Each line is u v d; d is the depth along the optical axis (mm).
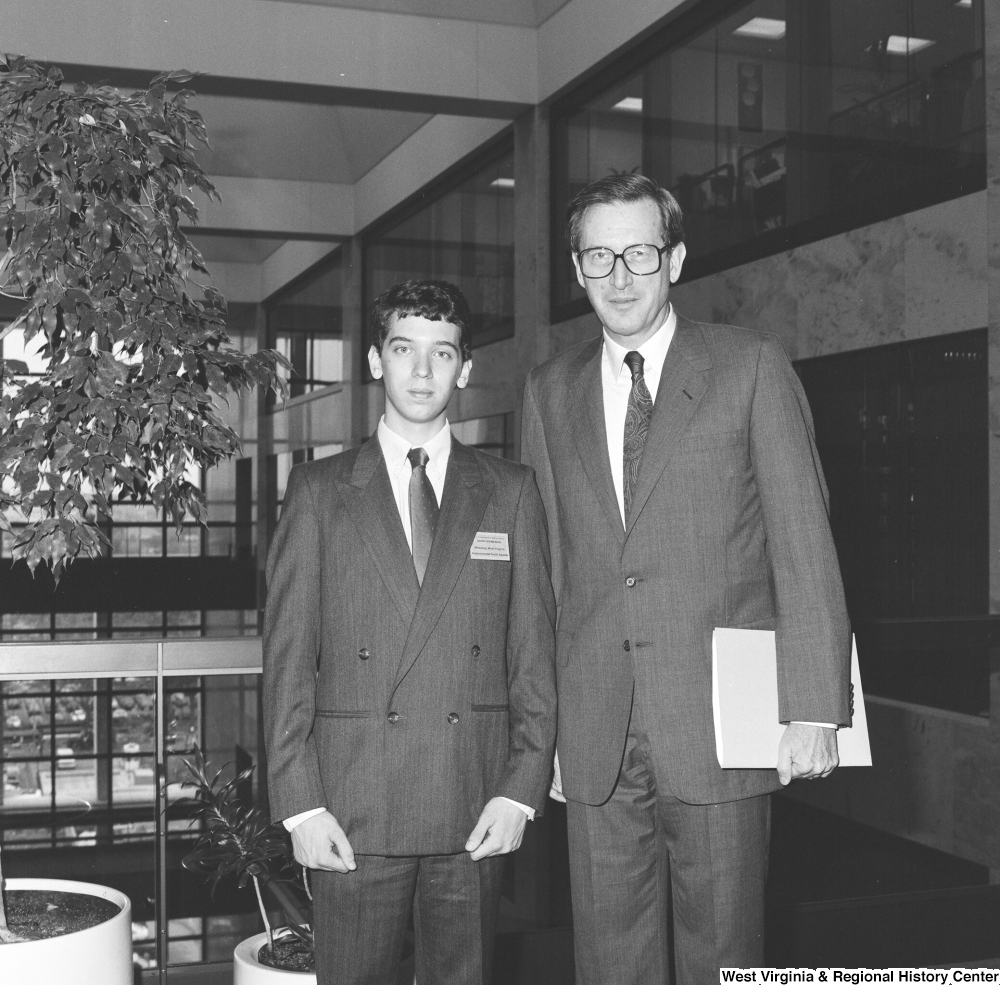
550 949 2928
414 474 1871
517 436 8906
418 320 1820
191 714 2949
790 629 1721
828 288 5805
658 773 1782
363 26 7484
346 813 1770
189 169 2352
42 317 2199
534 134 8359
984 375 4781
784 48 6199
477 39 8047
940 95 5016
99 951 2158
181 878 2844
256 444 10297
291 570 1824
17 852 3123
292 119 9344
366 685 1795
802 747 1695
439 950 1831
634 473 1842
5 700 4238
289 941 2564
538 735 1817
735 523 1801
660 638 1789
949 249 4922
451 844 1775
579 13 7816
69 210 2162
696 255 7047
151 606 9250
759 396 1790
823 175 5914
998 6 4625
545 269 8500
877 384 5492
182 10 6816
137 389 2270
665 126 7355
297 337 10391
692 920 1805
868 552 5402
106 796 3232
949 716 3746
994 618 3844
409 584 1812
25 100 2195
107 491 2205
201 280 10609
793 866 3438
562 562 1946
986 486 4742
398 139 9641
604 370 1925
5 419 2186
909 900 3168
